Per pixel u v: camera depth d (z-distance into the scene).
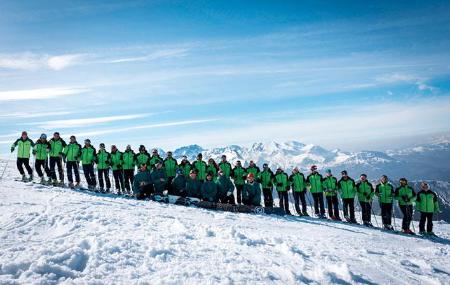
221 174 19.67
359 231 16.62
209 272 7.16
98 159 20.94
